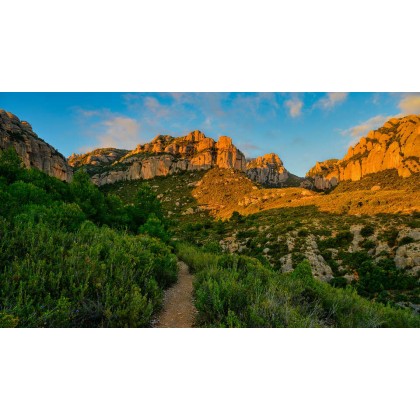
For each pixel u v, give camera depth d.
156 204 24.50
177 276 9.83
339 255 36.59
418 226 37.91
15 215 7.96
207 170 146.00
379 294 26.47
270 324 4.10
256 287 5.53
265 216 72.62
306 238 42.50
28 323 3.53
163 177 146.12
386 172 101.12
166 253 10.20
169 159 151.62
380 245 35.69
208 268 9.20
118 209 22.39
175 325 4.80
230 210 100.88
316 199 82.25
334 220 51.62
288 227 48.88
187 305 6.13
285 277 8.02
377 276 29.00
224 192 118.25
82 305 4.16
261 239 45.97
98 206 18.50
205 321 4.80
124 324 4.07
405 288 26.88
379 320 5.34
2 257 4.82
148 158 152.62
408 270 29.09
